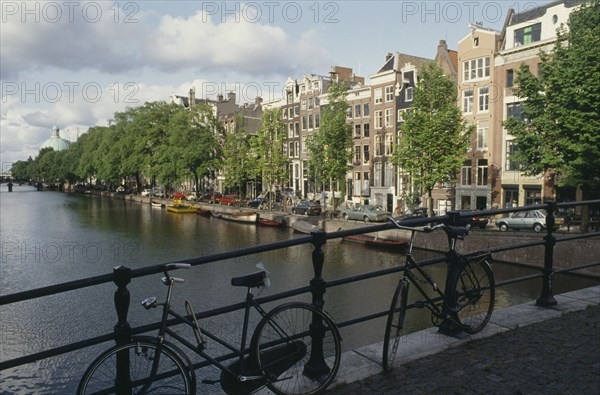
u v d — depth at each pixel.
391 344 4.64
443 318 4.80
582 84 23.00
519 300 19.47
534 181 33.66
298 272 25.86
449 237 4.77
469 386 3.86
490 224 33.22
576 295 6.39
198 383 10.45
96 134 96.00
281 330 3.76
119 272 3.13
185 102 98.50
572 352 4.49
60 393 12.91
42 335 16.94
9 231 44.94
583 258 22.97
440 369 4.17
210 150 63.22
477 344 4.71
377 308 18.81
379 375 4.08
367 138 49.34
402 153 33.84
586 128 22.78
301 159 59.34
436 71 33.72
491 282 5.12
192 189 84.81
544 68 25.09
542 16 33.53
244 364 3.60
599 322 5.30
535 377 4.01
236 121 63.25
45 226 48.66
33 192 131.38
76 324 17.91
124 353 3.16
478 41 37.31
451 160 32.22
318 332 3.90
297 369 4.02
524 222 28.27
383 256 30.23
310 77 57.12
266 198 59.59
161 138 70.81
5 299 2.78
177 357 3.28
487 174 37.12
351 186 51.44
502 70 35.84
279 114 54.84
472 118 37.97
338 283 4.01
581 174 23.81
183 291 21.72
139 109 74.00
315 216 44.72
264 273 3.59
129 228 46.75
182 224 49.69
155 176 70.94
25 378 13.74
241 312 16.70
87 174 99.75
